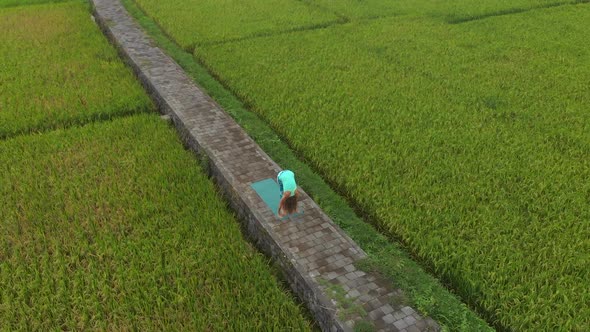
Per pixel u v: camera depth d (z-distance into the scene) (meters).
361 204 8.66
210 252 7.39
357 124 11.07
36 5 22.78
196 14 20.72
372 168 9.49
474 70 14.42
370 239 7.77
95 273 6.96
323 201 8.64
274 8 21.83
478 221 7.98
